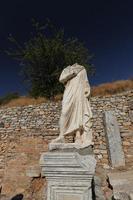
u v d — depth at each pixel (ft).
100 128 35.91
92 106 39.91
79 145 12.57
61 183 11.37
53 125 39.29
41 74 68.85
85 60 72.69
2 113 42.98
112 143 31.07
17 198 29.12
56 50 68.64
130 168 28.63
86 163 11.39
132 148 31.94
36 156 36.06
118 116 37.68
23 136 38.78
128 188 19.45
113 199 18.56
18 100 61.57
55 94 66.85
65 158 11.57
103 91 55.16
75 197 11.06
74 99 13.87
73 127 13.42
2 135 40.09
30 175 31.09
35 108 42.14
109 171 28.12
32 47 68.85
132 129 35.53
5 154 37.65
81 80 14.42
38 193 29.19
